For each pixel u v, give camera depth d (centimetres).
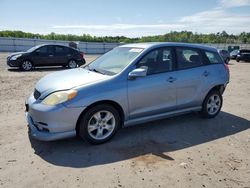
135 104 473
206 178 355
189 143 470
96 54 3928
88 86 427
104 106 442
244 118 626
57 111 404
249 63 2819
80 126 429
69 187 328
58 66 1681
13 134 488
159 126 550
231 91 985
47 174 357
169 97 518
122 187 330
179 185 337
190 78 542
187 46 560
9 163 383
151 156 415
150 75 492
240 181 351
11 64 1434
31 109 428
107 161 396
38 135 421
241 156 424
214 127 556
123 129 527
